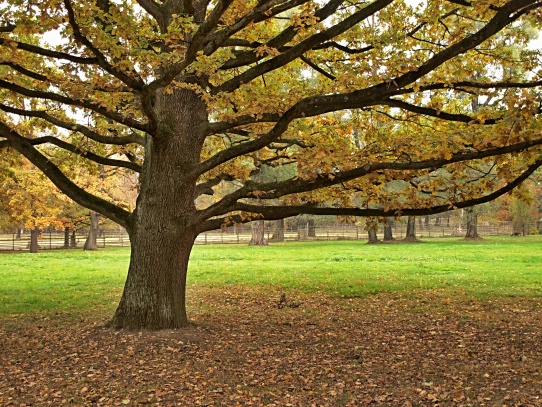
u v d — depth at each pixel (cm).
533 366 711
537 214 5069
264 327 989
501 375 674
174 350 790
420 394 611
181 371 701
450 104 1036
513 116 707
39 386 650
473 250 2967
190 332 883
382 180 825
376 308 1180
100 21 763
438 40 974
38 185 3269
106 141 941
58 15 604
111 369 710
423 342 861
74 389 638
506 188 812
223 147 1266
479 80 947
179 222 886
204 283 1627
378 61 802
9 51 662
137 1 880
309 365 738
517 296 1305
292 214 877
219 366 729
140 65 738
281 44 858
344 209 869
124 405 586
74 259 2684
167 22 870
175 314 898
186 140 894
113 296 1381
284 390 635
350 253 2880
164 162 885
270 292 1434
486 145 741
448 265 2062
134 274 895
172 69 667
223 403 592
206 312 1151
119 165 1010
